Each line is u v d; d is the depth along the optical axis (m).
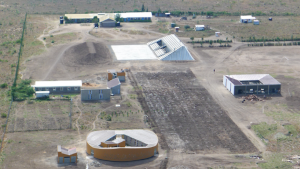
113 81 144.75
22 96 134.25
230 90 146.50
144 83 153.25
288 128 116.50
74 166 93.69
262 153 102.56
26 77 156.88
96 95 135.00
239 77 152.25
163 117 122.75
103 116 121.81
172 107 130.62
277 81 147.75
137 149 96.88
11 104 128.12
